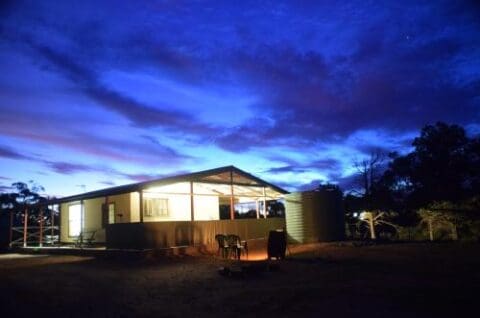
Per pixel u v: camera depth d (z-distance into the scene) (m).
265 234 20.55
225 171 19.52
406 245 15.06
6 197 36.12
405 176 23.27
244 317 6.31
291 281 9.02
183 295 7.96
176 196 20.47
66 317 6.51
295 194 18.25
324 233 17.77
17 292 8.40
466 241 15.78
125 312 6.77
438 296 7.00
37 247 20.30
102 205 20.16
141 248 14.59
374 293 7.40
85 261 14.08
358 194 24.47
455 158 21.77
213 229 17.61
